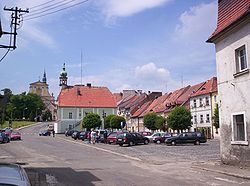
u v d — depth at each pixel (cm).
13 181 412
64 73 12169
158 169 1758
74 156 2575
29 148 3459
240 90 1739
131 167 1856
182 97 7800
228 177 1450
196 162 2058
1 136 4488
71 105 9750
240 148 1736
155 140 4616
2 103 2444
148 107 9662
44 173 1608
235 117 1814
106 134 4806
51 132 8419
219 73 1978
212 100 6366
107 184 1284
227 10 1909
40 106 16012
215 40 2009
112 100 10188
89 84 10531
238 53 1798
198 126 6838
